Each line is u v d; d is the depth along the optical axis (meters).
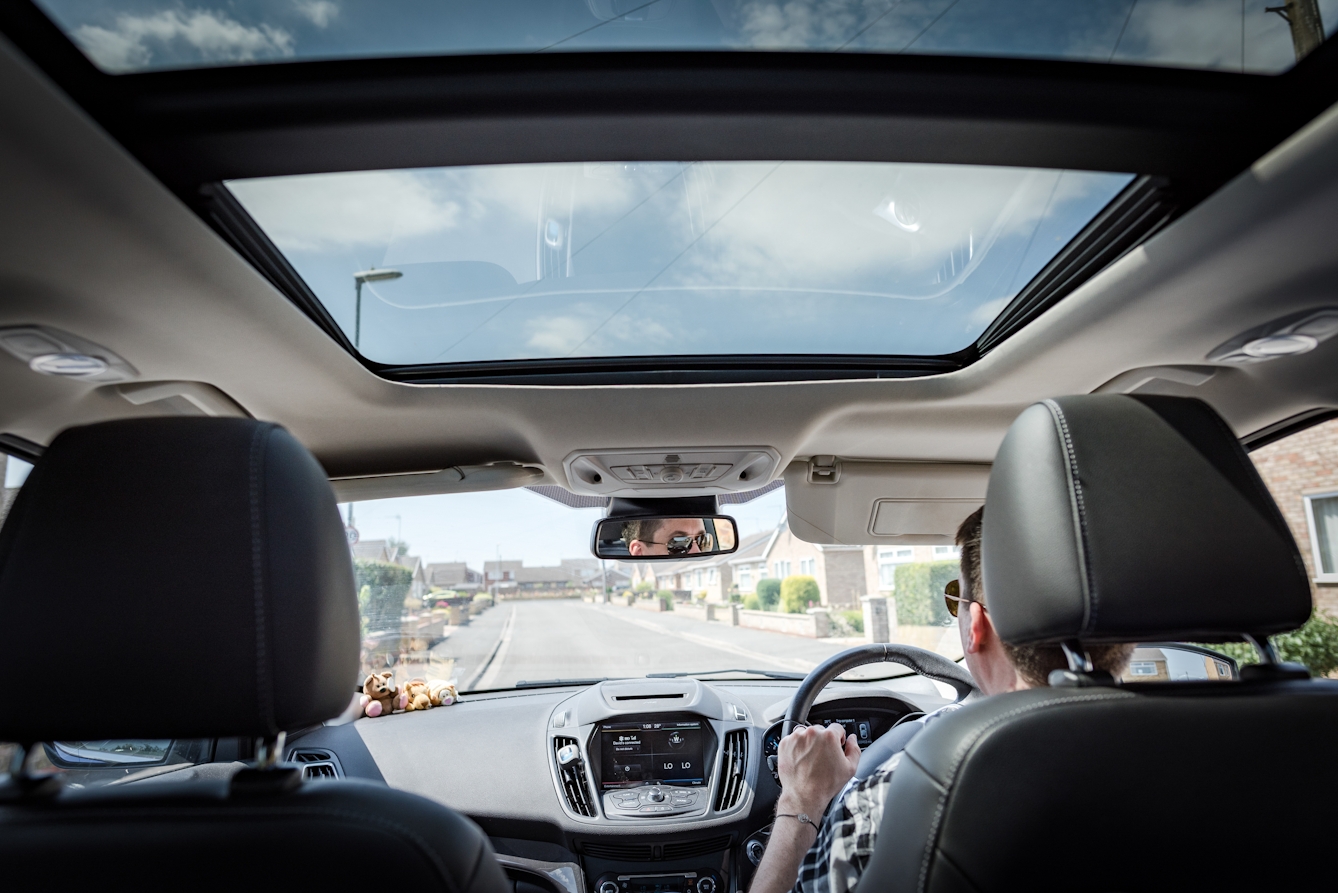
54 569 0.90
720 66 1.38
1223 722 0.90
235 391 2.17
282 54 1.31
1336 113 1.33
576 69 1.38
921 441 2.80
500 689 3.34
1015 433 1.05
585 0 1.30
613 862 2.61
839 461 2.96
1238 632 0.98
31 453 2.24
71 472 0.93
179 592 0.90
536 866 2.60
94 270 1.54
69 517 0.91
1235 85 1.40
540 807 2.65
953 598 1.71
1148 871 0.89
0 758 2.35
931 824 0.91
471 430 2.60
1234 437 1.02
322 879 0.85
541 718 2.95
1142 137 1.47
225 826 0.86
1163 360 2.23
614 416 2.49
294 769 0.94
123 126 1.32
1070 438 1.00
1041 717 0.90
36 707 0.89
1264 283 1.80
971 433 2.74
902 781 0.98
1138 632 0.96
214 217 1.55
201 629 0.90
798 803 1.63
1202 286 1.82
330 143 1.43
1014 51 1.39
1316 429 2.64
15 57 1.05
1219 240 1.65
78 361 1.85
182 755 2.65
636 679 3.09
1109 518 0.97
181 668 0.89
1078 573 0.95
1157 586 0.95
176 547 0.91
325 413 2.39
